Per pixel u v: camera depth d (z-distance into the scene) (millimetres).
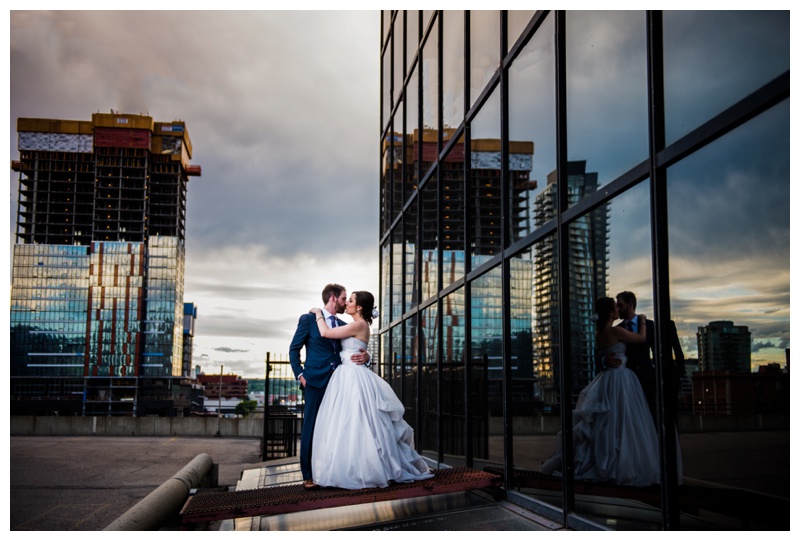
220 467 12828
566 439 4453
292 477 7719
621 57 4012
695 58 3219
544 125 5219
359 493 4820
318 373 5359
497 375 5922
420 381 9102
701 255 3104
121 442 18812
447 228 8102
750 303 2771
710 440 2990
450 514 4980
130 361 187750
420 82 9938
